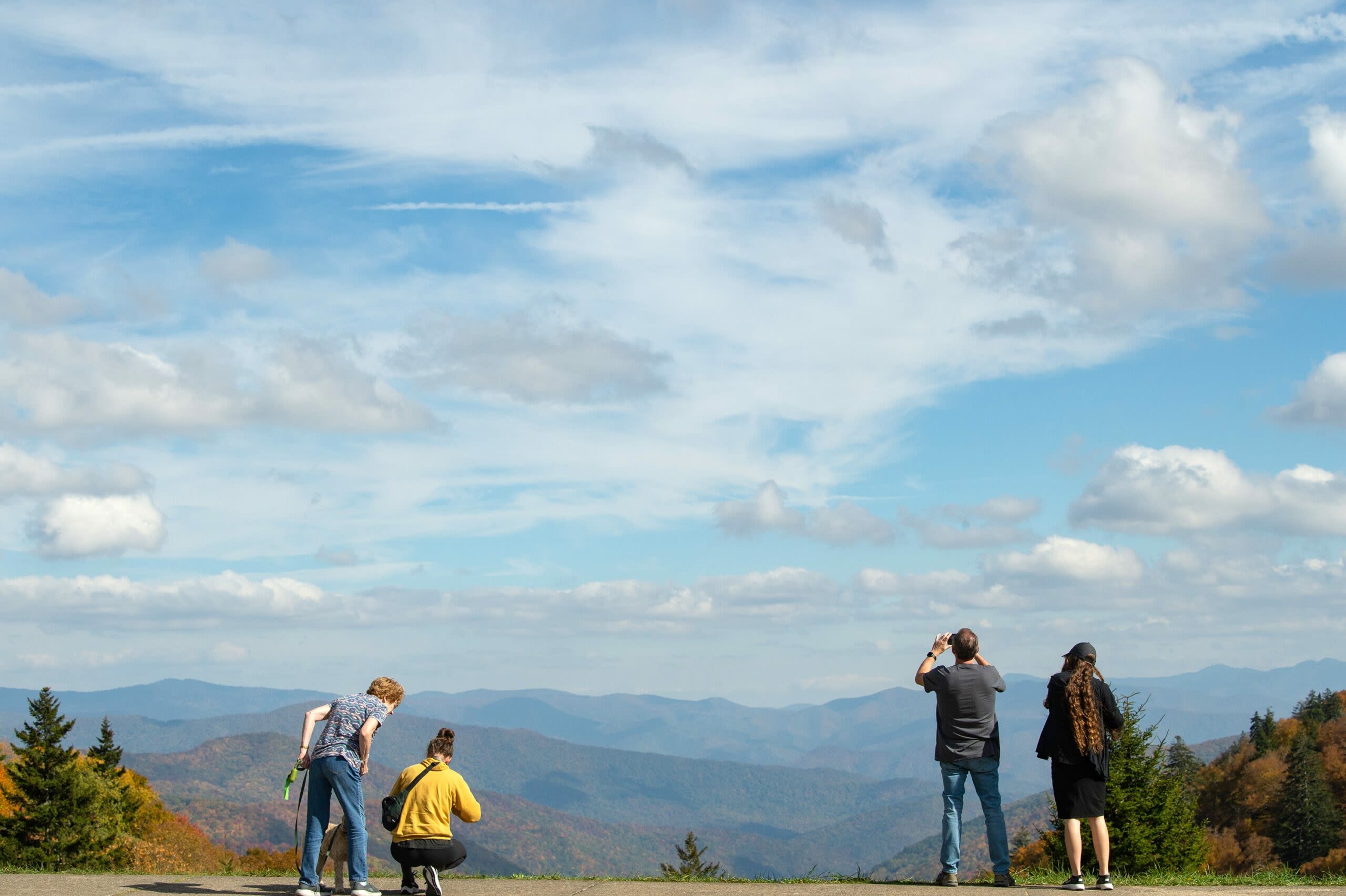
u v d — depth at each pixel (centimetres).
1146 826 1689
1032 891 870
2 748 5128
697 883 944
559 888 902
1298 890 865
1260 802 8675
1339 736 10494
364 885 801
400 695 855
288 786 817
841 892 880
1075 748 865
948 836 918
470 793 837
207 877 965
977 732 918
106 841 4650
